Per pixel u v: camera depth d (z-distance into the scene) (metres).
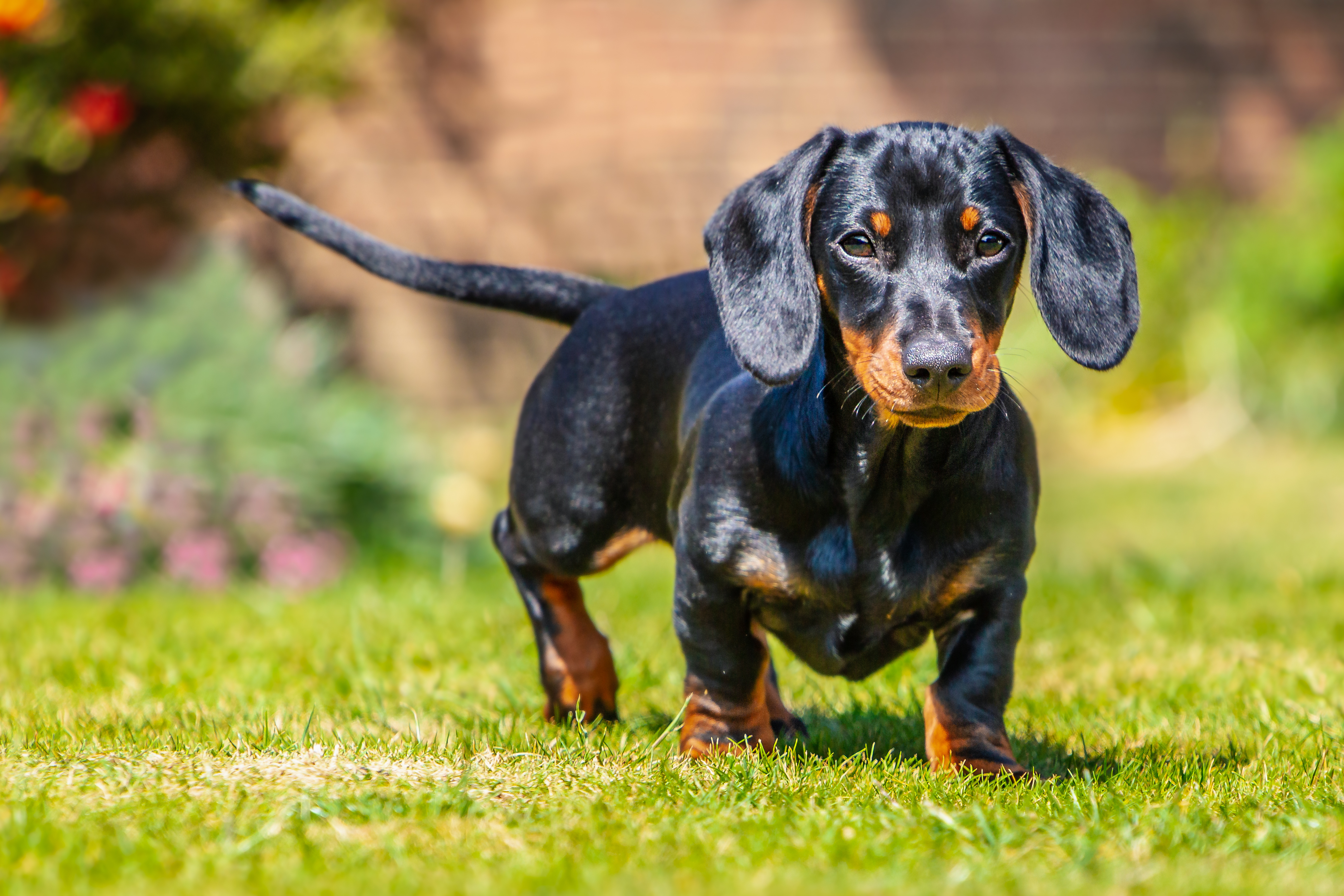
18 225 14.31
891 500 4.64
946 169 4.43
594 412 5.53
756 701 5.01
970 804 4.25
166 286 13.09
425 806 4.08
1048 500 14.14
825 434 4.62
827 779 4.54
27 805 4.03
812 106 17.30
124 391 11.29
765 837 3.89
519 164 17.33
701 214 17.36
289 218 6.04
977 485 4.64
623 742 5.12
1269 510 13.12
